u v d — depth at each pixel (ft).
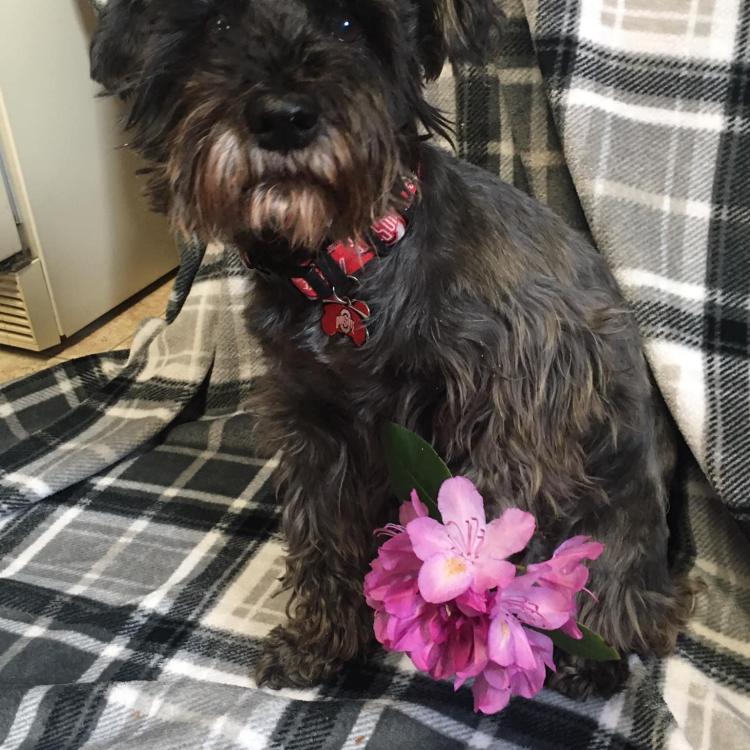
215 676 1.86
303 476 1.87
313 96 1.32
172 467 2.49
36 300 3.08
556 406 1.67
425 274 1.56
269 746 1.64
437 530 1.44
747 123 1.91
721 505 2.02
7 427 2.63
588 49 1.97
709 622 1.92
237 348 2.64
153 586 2.10
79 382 2.79
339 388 1.68
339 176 1.38
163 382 2.66
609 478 1.80
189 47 1.47
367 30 1.46
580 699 1.75
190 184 1.43
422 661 1.49
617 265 1.98
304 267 1.56
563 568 1.48
